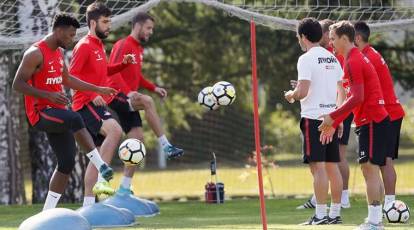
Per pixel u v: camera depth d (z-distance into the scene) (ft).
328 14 175.01
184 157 271.90
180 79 241.55
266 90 240.53
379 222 96.63
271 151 217.56
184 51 240.12
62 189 105.70
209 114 265.95
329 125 93.91
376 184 96.84
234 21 231.50
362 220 111.86
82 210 108.27
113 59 127.13
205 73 242.17
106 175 103.76
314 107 105.50
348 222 109.29
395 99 110.32
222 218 120.67
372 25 143.13
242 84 246.27
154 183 279.08
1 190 178.19
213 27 235.20
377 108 96.94
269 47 228.22
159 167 324.19
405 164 292.40
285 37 224.94
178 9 234.17
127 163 112.88
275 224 108.99
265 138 262.67
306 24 106.32
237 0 197.26
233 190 237.04
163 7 233.14
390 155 110.52
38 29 145.48
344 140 127.95
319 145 105.40
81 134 102.68
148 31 128.47
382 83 110.32
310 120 105.50
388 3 170.81
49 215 83.20
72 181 165.89
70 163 104.37
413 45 209.87
